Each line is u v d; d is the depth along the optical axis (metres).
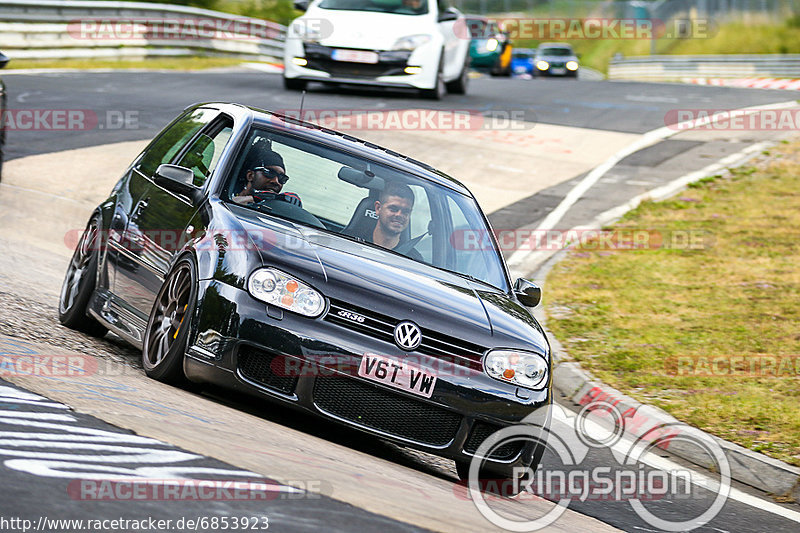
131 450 11.76
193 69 84.19
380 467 15.52
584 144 62.69
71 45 77.94
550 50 136.12
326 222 19.41
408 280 17.84
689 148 64.38
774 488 21.78
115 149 46.34
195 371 16.67
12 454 10.73
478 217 21.64
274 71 90.62
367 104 63.66
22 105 53.19
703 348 31.23
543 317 33.78
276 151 20.06
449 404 16.64
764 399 26.59
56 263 30.31
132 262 20.30
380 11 66.94
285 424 17.19
